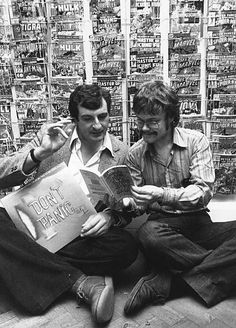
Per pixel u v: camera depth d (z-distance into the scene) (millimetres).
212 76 1544
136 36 1528
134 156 1401
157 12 1498
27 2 1492
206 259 1269
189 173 1340
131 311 1213
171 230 1280
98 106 1258
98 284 1239
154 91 1201
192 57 1535
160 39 1528
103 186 1189
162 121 1229
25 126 1649
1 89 1604
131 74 1574
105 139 1410
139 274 1494
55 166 1344
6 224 1238
